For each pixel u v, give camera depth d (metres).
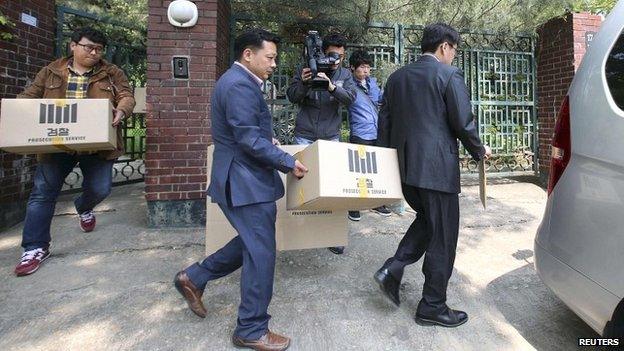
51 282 2.85
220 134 2.06
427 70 2.23
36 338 2.23
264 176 2.06
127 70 5.69
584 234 1.81
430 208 2.22
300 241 2.75
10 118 2.71
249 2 4.84
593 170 1.80
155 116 3.89
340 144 2.06
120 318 2.43
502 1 5.41
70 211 4.41
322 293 2.74
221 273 2.34
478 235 3.90
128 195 5.23
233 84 1.97
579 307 1.87
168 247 3.50
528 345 2.21
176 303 2.60
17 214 4.07
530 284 2.90
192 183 3.96
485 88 5.95
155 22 3.85
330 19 5.02
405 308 2.57
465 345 2.20
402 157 2.26
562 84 5.63
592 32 5.50
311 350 2.13
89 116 2.81
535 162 6.08
